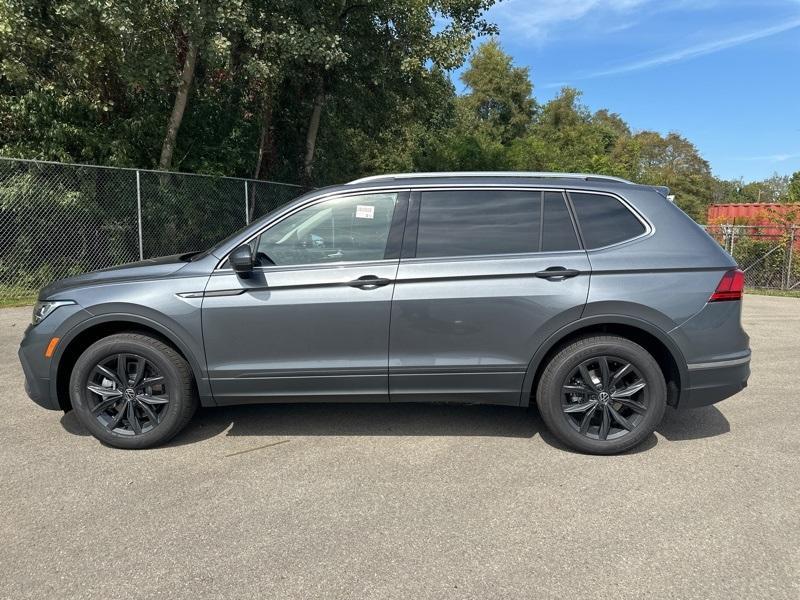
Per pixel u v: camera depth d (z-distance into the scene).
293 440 3.98
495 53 37.22
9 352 6.18
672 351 3.63
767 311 10.35
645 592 2.38
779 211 14.98
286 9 10.76
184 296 3.66
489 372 3.70
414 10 12.51
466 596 2.36
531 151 25.98
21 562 2.57
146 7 8.77
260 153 14.32
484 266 3.65
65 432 4.08
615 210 3.80
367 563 2.58
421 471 3.51
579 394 3.74
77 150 10.35
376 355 3.70
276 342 3.68
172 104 11.51
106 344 3.70
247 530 2.84
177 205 10.85
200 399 3.77
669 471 3.51
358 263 3.70
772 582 2.44
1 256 9.41
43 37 9.49
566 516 2.98
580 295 3.60
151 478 3.39
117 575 2.49
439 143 24.67
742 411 4.63
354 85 14.40
